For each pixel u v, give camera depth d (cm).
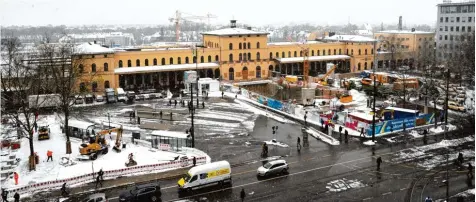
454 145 6303
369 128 6812
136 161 5569
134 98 9988
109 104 9556
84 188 4772
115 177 5091
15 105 7050
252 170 5312
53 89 8788
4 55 12419
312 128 7262
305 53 12400
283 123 7744
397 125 7081
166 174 5184
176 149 6044
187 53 11894
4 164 5238
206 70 12212
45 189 4744
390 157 5784
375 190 4688
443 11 16512
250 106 9206
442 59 16550
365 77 12481
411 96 9950
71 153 5941
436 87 10606
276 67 13200
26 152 5972
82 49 10619
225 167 4828
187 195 4566
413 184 4853
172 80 11988
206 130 7262
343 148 6188
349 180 4978
